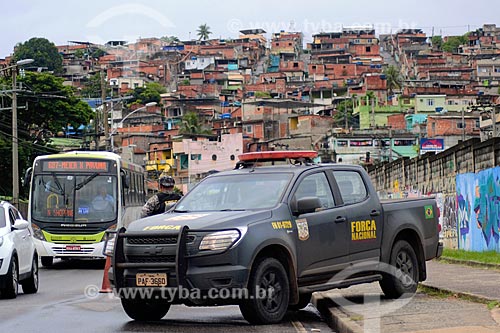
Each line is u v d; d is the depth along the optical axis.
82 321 14.23
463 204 33.97
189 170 115.19
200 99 162.62
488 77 181.00
